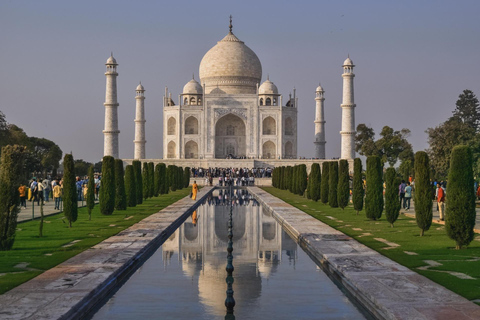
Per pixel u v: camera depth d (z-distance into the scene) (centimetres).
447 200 3697
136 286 2908
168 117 17162
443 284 2609
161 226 5025
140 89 16725
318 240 4109
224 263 3553
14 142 11938
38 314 2152
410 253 3500
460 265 3059
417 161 4325
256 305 2553
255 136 16812
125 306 2528
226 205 8375
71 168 4953
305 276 3147
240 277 3134
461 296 2391
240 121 17475
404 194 6606
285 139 16988
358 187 6069
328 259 3306
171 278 3102
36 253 3503
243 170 14975
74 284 2630
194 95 17888
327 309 2486
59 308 2228
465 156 3659
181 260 3656
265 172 15525
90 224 5175
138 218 5744
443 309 2195
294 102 17475
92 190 5606
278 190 11869
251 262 3588
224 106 16812
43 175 17125
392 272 2884
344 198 6600
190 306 2531
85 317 2352
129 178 7138
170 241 4522
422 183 4303
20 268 3000
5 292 2477
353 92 15438
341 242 4006
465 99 19062
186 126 17325
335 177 7019
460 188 3650
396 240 4084
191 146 17262
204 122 16825
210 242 4484
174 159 15975
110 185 6106
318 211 6581
